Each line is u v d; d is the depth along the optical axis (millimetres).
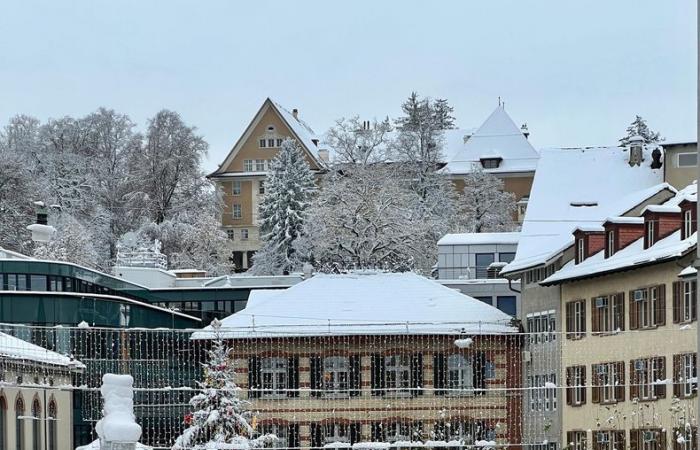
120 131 178125
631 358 78062
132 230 165250
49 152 172750
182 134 169125
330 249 137625
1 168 150000
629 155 98000
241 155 186250
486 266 106812
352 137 150750
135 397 86375
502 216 156250
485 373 86562
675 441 72562
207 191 168875
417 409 85938
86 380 83938
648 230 77438
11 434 68625
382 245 136500
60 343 89125
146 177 167250
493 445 61000
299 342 86375
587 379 82000
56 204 158500
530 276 89562
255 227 184875
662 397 75125
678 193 81125
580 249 84125
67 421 80000
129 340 84250
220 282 117625
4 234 147250
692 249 71062
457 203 157750
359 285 90062
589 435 80938
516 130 178000
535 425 85688
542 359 85812
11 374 69062
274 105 186125
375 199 138250
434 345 86562
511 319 88062
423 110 163625
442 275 107188
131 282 113188
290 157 157500
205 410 71750
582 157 98812
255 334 85938
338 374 86562
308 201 154750
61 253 141250
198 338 83500
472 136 178625
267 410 85750
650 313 76312
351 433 85938
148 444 85500
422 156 158750
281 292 92500
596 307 81500
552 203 95188
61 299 89688
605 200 95062
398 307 88062
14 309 89125
